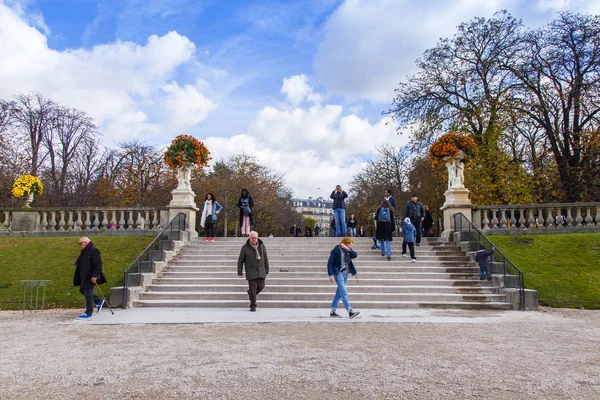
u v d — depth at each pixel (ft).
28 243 53.16
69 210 58.49
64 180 126.00
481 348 21.98
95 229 58.03
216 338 24.36
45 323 29.94
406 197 127.75
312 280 42.09
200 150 58.03
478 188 80.43
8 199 100.78
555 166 92.22
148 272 42.73
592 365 18.83
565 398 14.70
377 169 138.00
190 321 30.17
